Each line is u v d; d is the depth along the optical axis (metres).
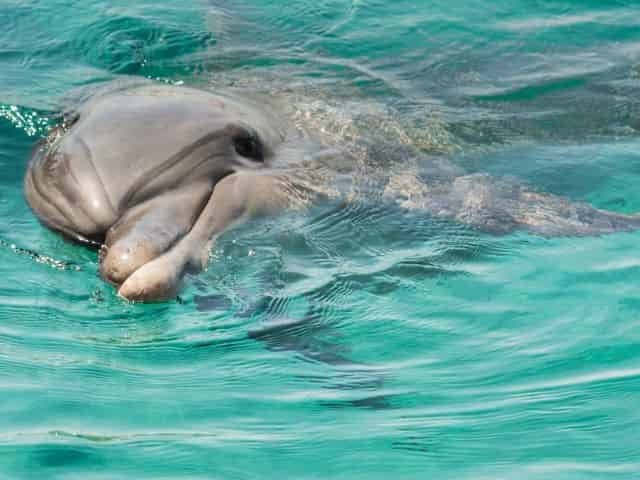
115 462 12.75
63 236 16.95
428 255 18.00
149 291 15.37
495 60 25.08
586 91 23.94
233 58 24.12
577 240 18.58
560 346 15.51
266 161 18.34
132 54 24.36
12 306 16.14
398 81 23.62
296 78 23.05
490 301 16.75
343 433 13.45
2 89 22.92
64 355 14.98
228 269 16.66
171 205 16.34
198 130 17.19
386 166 20.08
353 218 18.47
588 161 21.70
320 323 16.02
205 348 15.28
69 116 19.11
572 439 13.40
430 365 15.10
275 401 14.11
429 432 13.51
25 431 13.23
